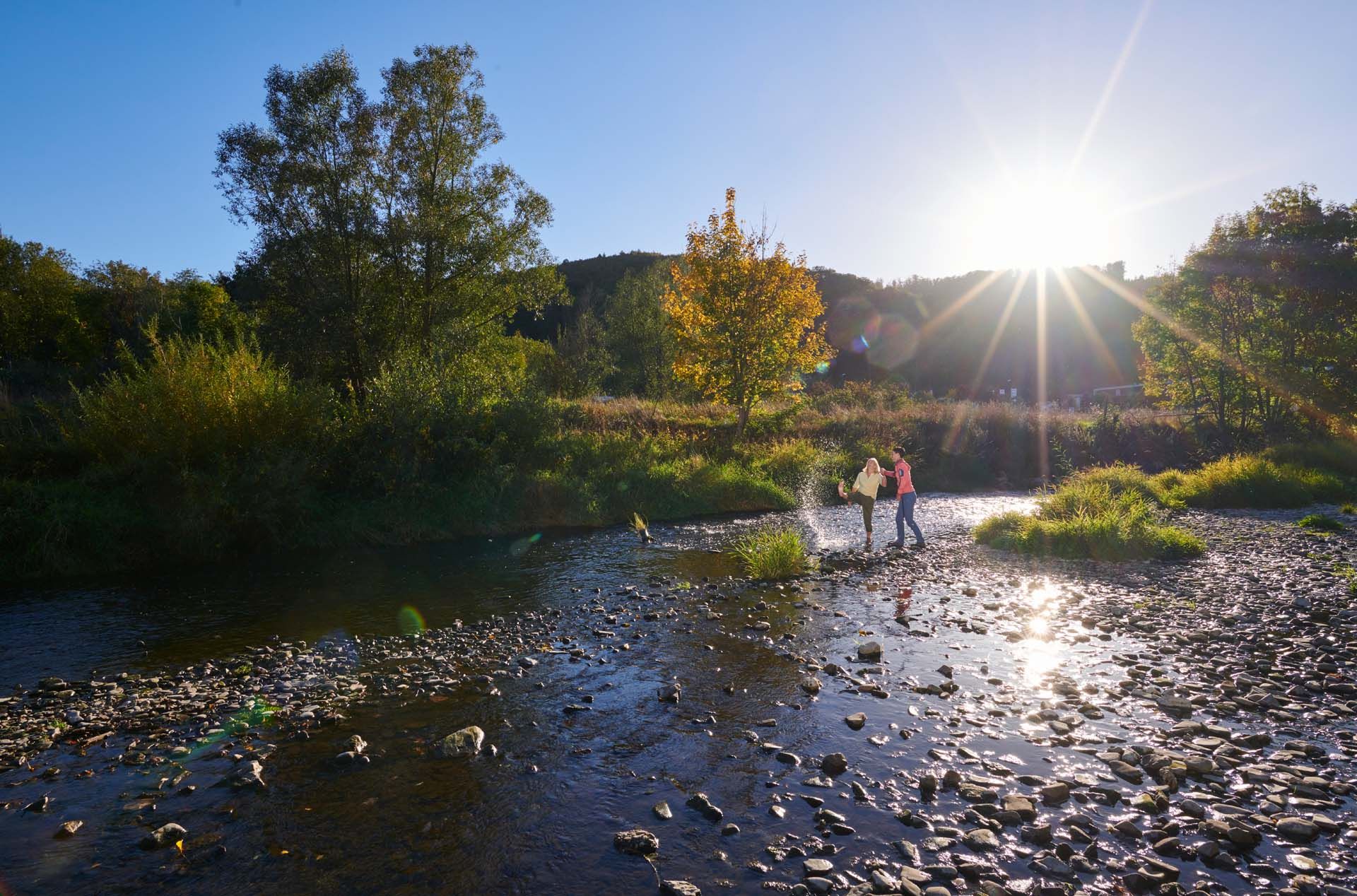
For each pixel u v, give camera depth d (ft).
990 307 295.89
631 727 18.03
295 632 27.17
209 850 12.74
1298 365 90.07
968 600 30.94
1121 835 12.82
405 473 50.70
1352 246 87.35
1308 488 66.49
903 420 102.06
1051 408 125.90
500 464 56.75
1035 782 14.71
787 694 20.16
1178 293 97.86
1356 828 12.83
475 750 16.69
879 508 68.13
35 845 12.94
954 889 11.31
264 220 73.36
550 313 287.89
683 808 14.06
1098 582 34.12
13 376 86.33
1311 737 16.84
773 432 94.68
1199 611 28.48
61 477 43.39
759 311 81.56
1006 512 52.13
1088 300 284.20
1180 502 61.72
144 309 122.21
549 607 30.66
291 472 45.24
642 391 169.68
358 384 76.43
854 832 13.05
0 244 116.88
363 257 77.15
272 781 15.37
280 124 73.56
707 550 45.09
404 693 20.61
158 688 21.30
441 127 82.12
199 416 43.29
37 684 21.76
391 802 14.42
